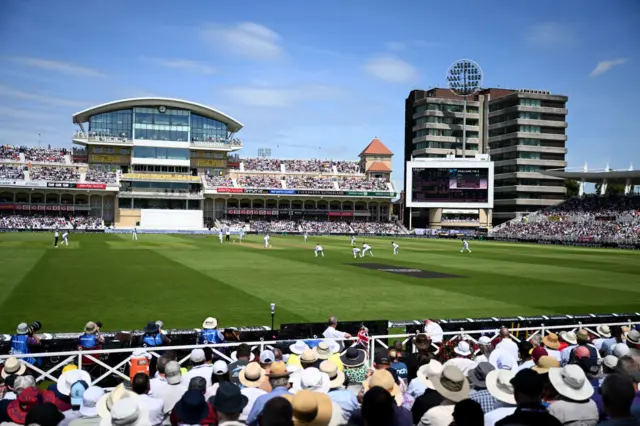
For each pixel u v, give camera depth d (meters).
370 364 13.37
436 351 13.48
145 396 7.30
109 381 12.84
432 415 6.28
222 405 5.88
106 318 20.50
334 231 110.88
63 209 104.56
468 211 116.62
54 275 32.56
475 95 134.25
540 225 98.44
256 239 81.81
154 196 108.38
